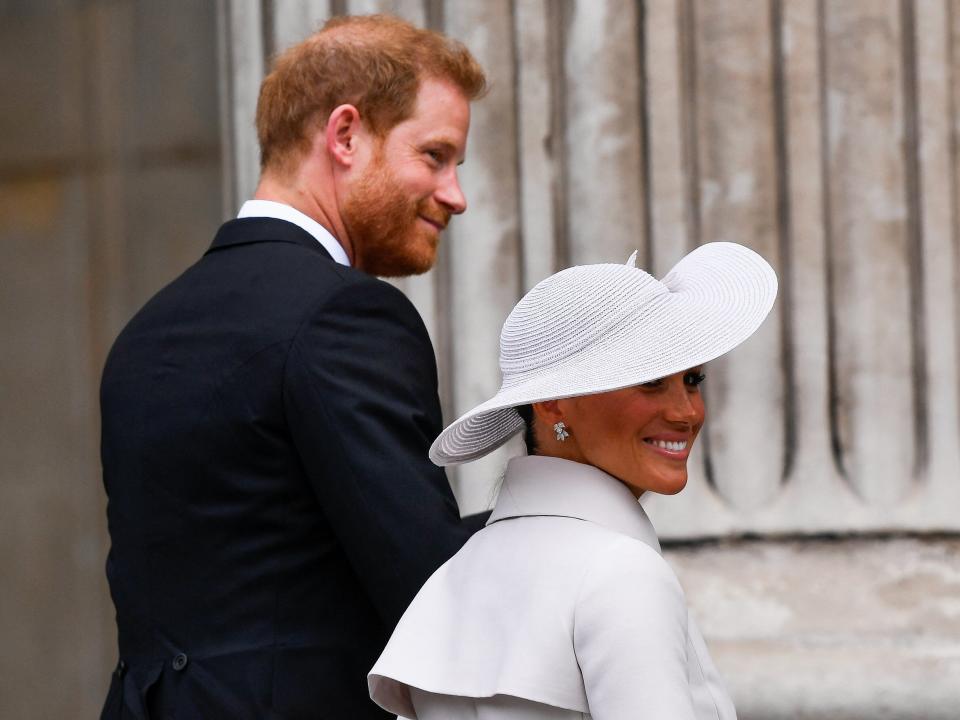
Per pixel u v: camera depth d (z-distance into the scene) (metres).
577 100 10.48
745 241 10.42
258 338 7.09
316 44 7.98
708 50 10.47
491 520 5.93
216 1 13.84
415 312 7.36
